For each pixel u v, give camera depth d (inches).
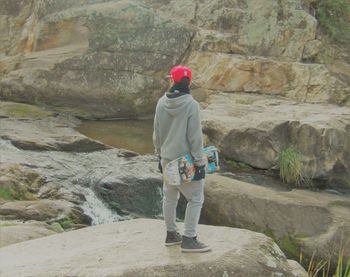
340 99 491.8
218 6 537.0
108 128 475.5
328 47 565.9
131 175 336.5
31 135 399.9
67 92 503.2
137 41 509.4
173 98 157.6
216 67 500.4
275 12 527.8
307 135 357.1
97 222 307.3
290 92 496.7
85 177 340.5
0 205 286.4
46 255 179.3
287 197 306.7
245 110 424.2
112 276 154.5
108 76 503.8
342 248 275.6
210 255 165.0
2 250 194.2
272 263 168.2
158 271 157.2
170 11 553.9
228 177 350.6
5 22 532.7
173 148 159.3
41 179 325.4
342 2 593.9
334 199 316.8
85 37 516.7
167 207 169.5
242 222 295.4
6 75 514.3
